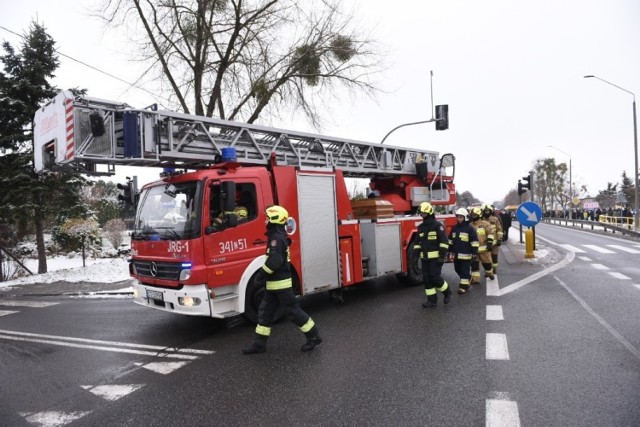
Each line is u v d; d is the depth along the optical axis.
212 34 13.62
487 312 7.15
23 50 16.36
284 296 5.47
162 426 3.70
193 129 7.12
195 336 6.62
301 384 4.45
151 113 6.52
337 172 8.35
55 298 11.36
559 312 7.02
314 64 14.79
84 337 6.96
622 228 25.78
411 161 11.77
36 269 20.88
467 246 8.73
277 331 6.61
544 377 4.36
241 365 5.12
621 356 4.91
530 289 9.02
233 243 6.47
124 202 8.34
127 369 5.24
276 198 7.19
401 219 9.61
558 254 15.36
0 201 15.67
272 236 5.51
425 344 5.58
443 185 12.70
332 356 5.28
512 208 57.28
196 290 6.07
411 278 9.81
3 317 9.07
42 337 7.12
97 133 6.07
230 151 6.88
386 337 5.98
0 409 4.23
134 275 7.10
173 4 13.25
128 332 7.14
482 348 5.33
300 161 8.63
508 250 16.45
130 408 4.10
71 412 4.08
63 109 6.12
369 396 4.08
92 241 24.34
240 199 6.83
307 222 7.60
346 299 8.82
